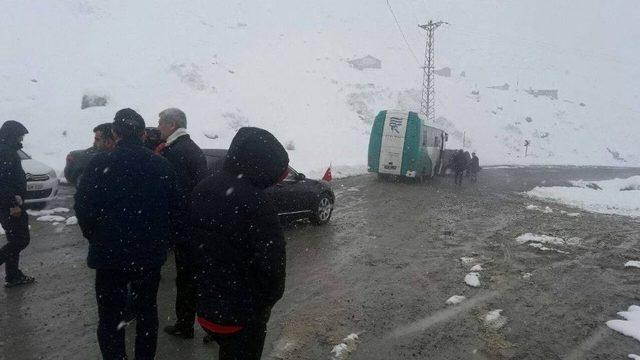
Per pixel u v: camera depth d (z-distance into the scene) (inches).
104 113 856.3
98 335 132.7
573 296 250.1
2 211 212.5
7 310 195.5
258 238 98.0
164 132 170.9
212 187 103.2
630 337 199.0
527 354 178.9
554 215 532.1
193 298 172.7
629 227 476.1
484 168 1487.5
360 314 209.6
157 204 134.2
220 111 1130.0
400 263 295.4
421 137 792.9
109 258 128.4
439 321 206.5
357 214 464.8
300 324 195.3
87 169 129.0
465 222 454.0
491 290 253.1
